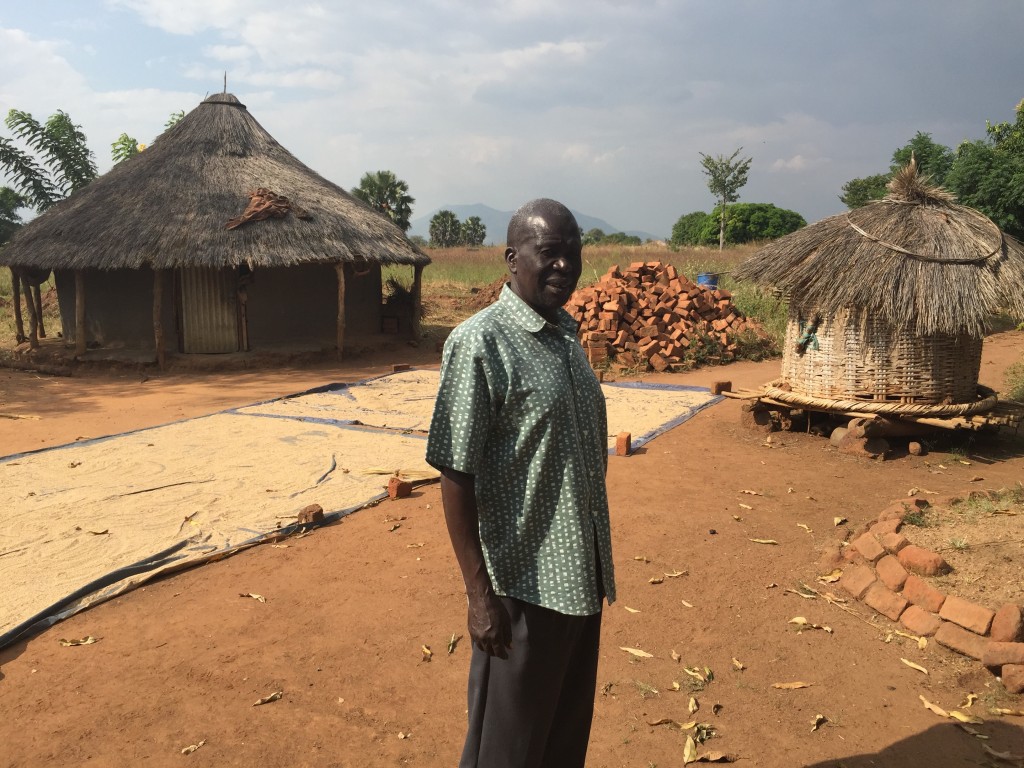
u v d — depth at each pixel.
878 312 7.31
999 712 3.36
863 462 7.23
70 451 7.88
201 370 13.66
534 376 2.24
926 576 4.30
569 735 2.59
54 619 4.23
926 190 7.75
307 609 4.39
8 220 37.00
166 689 3.59
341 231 14.77
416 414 9.83
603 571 2.43
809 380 7.93
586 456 2.37
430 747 3.18
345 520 5.86
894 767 3.02
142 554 5.14
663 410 9.86
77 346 13.90
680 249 39.75
